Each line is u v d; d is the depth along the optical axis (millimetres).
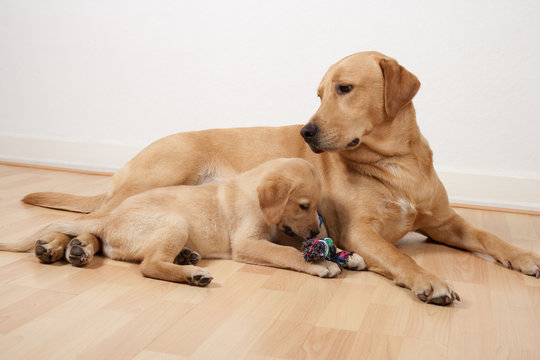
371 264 2371
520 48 3705
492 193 3865
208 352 1593
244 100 4410
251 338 1693
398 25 3939
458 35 3812
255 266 2406
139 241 2295
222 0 4301
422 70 3924
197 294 2053
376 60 2490
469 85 3840
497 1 3703
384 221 2600
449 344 1687
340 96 2465
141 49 4551
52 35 4723
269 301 2006
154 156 2980
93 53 4660
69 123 4840
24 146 4934
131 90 4637
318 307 1964
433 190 2650
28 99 4902
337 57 4133
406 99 2439
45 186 4008
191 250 2359
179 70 4500
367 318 1875
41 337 1659
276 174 2365
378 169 2592
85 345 1615
